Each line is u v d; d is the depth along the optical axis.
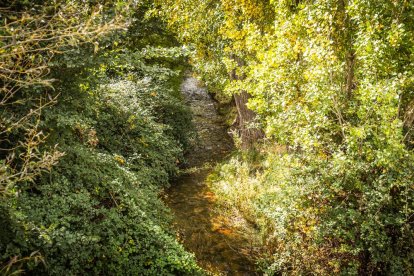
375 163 4.33
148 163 8.61
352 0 4.48
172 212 7.54
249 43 6.14
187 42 9.91
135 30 11.63
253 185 7.86
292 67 5.36
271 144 9.35
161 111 10.57
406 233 4.42
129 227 5.14
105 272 4.61
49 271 3.95
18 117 3.95
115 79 9.95
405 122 5.00
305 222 5.14
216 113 15.48
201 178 9.52
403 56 4.66
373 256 4.45
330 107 5.14
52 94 4.38
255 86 6.66
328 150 5.18
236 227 7.02
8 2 3.70
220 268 5.84
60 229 4.00
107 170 6.14
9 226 3.56
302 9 5.18
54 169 5.00
